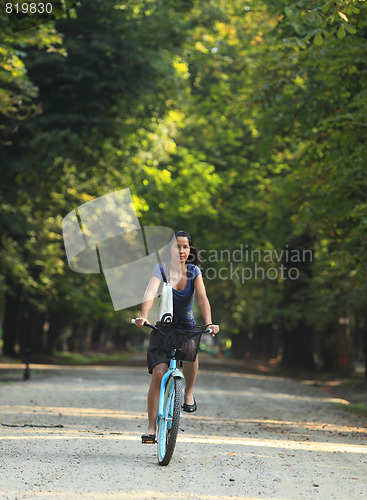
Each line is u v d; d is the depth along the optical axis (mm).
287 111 44062
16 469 15211
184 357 16594
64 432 22281
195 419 28547
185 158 82938
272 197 71750
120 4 55844
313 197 39688
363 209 35594
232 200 84875
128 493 13336
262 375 92750
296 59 35875
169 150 69438
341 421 30906
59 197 64438
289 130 47562
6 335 92750
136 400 37969
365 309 65188
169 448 15867
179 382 16156
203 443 20688
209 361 162625
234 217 82562
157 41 58438
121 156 62781
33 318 102188
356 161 35062
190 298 16781
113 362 125875
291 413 34125
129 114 59500
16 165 55062
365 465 17859
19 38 38344
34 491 13148
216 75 85688
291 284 80938
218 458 17938
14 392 40531
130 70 56844
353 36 33531
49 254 71438
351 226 39656
